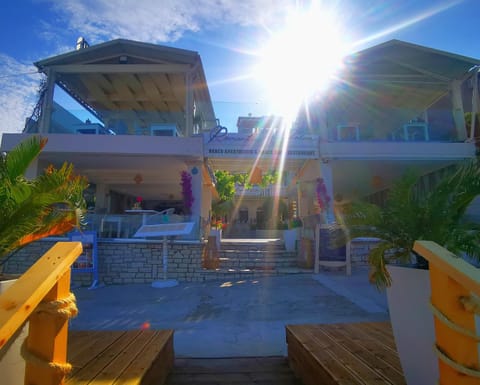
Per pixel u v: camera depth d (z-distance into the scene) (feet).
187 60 38.34
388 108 48.85
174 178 50.96
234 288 25.91
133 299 22.71
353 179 52.75
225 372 10.48
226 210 74.79
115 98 46.78
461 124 40.01
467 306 4.17
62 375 4.00
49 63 38.04
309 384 8.80
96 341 9.91
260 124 38.70
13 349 4.56
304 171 45.06
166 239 28.89
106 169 44.29
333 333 10.50
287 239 37.96
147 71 38.93
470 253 7.90
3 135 35.22
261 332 15.26
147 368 7.77
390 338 9.93
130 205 67.67
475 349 4.19
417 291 6.35
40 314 3.93
